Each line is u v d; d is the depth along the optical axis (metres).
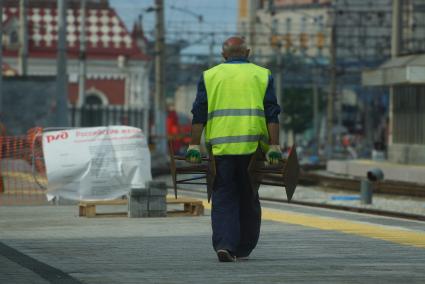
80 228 34.28
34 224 36.28
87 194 46.41
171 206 47.66
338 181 83.00
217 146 23.45
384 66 99.25
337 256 24.98
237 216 23.64
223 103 23.52
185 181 24.05
